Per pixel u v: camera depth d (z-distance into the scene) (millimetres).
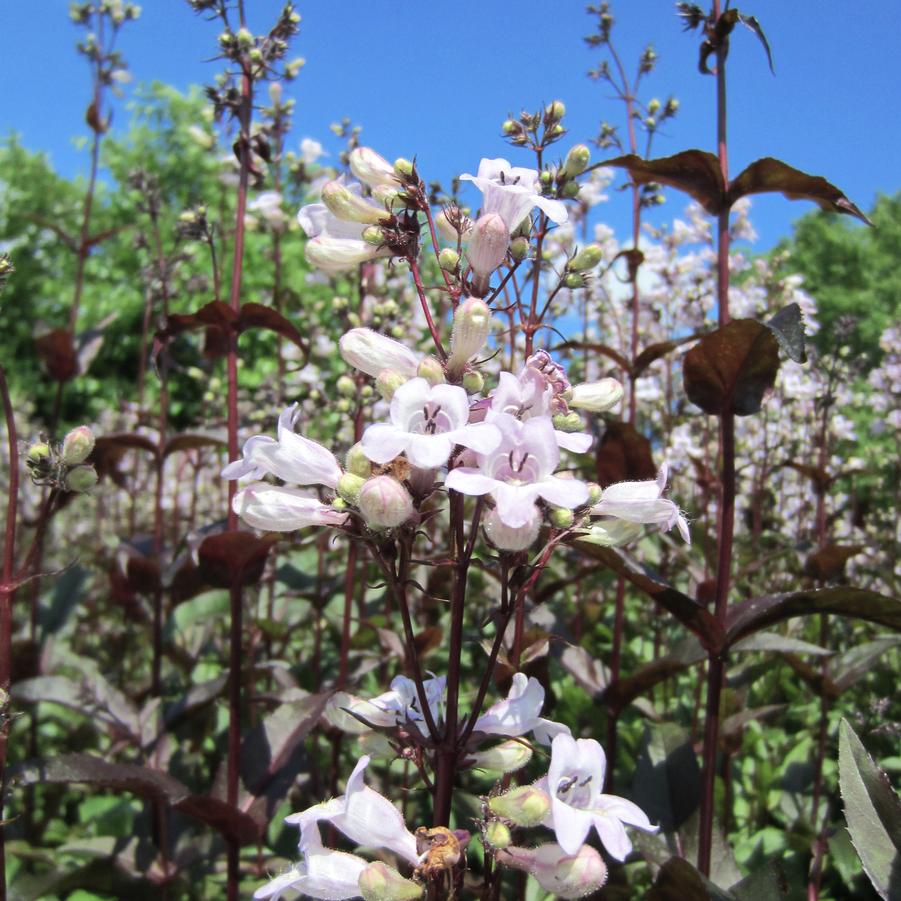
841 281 36094
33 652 4793
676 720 4961
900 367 7020
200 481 8250
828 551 4270
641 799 3184
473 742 2008
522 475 1879
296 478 2090
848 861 3529
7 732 2605
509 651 2996
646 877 3508
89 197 6020
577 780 1830
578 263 2627
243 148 3721
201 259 16641
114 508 8672
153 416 6312
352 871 1884
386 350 2115
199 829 3936
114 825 4434
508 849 1865
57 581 5609
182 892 3725
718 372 2865
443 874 1826
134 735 4023
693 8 3113
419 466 1746
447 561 1966
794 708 5199
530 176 2361
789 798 4367
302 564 5496
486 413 1935
